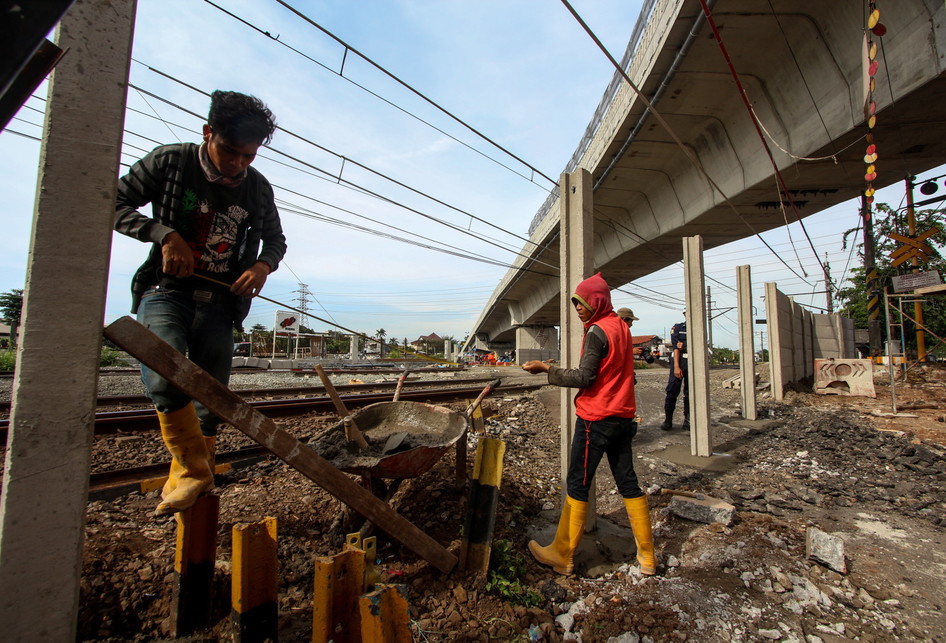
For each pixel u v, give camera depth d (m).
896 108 8.65
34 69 1.13
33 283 1.22
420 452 2.78
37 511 1.21
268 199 2.69
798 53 10.34
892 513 3.82
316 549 2.77
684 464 5.34
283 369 18.66
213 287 2.48
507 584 2.49
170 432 2.02
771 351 10.09
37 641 1.21
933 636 2.24
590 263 3.59
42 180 1.24
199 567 2.01
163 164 2.20
